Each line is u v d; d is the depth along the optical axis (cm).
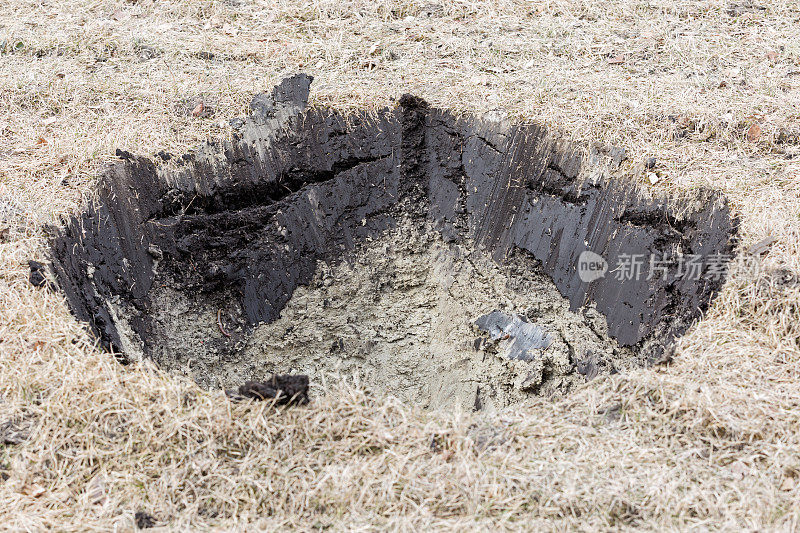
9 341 323
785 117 475
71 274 381
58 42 589
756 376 310
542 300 490
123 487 276
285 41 607
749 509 257
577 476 274
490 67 560
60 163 440
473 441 289
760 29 599
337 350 521
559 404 312
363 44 598
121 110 504
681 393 302
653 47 583
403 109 523
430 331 536
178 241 459
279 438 292
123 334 403
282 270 505
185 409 298
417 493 269
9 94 512
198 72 557
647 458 281
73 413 294
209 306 475
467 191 529
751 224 380
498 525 256
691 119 476
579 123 480
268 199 500
